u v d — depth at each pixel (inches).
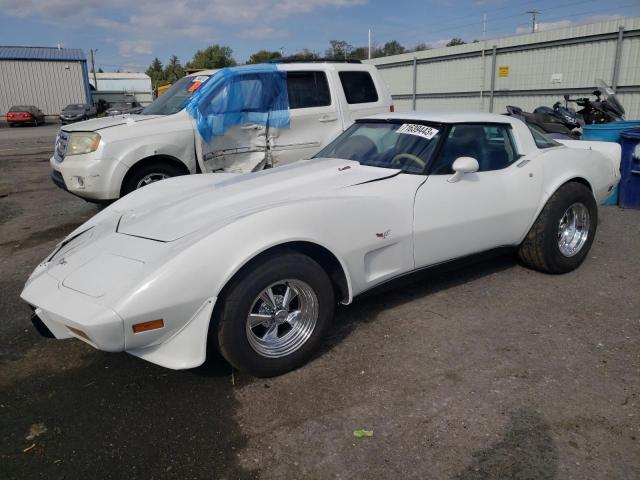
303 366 117.6
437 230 135.9
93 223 135.3
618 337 126.3
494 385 107.5
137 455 90.9
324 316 116.6
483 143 151.3
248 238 103.4
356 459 88.0
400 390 107.0
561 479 82.0
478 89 689.6
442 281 165.3
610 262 179.6
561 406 100.0
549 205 159.8
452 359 118.3
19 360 125.5
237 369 115.8
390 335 130.7
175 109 245.3
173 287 96.4
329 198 119.5
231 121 240.5
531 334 129.0
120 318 93.3
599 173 176.1
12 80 1592.0
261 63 259.3
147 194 148.6
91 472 87.1
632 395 102.9
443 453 88.7
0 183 393.1
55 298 100.6
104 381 115.0
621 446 88.9
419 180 135.0
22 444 94.7
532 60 603.5
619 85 511.5
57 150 255.4
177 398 107.3
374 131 159.9
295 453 90.0
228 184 139.4
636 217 239.5
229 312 103.0
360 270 123.2
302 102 256.8
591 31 530.0
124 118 245.4
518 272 171.8
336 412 100.7
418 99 808.3
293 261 108.8
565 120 356.8
